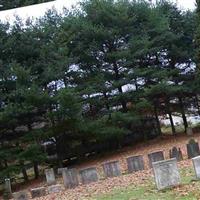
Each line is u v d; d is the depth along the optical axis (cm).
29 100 3114
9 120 3088
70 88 3272
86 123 3291
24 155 2997
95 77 3562
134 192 1627
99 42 3656
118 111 3503
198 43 3541
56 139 3334
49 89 3353
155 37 3756
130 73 3594
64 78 3441
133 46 3638
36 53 3391
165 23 3725
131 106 3681
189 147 2389
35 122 3331
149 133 3766
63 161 3441
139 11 3794
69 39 3538
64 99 3120
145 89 3528
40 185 2825
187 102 3894
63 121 3209
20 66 3183
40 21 3562
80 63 3678
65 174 2166
